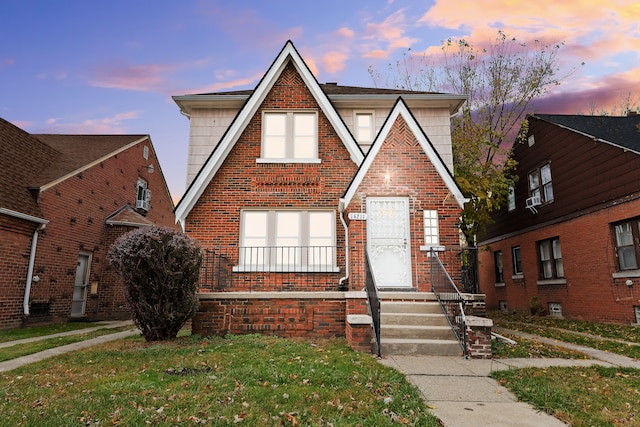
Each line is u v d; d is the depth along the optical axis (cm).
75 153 1781
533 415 428
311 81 1230
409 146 1063
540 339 1035
